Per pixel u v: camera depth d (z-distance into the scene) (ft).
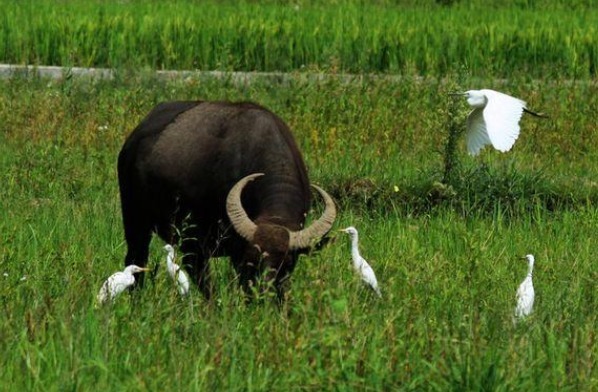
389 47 238.48
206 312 86.17
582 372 75.46
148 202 106.52
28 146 155.33
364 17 270.05
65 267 98.12
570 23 268.00
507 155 161.48
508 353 76.64
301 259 94.84
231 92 189.47
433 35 243.81
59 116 173.68
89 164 151.12
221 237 96.37
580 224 129.08
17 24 238.48
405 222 128.98
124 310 82.33
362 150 161.27
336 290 83.46
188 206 102.32
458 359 74.59
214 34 237.86
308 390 71.72
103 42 234.79
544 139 172.86
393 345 76.33
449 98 147.84
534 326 84.64
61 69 210.79
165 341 78.69
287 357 75.25
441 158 156.97
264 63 237.86
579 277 101.91
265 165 97.81
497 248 117.70
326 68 205.98
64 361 73.67
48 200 135.23
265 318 81.56
